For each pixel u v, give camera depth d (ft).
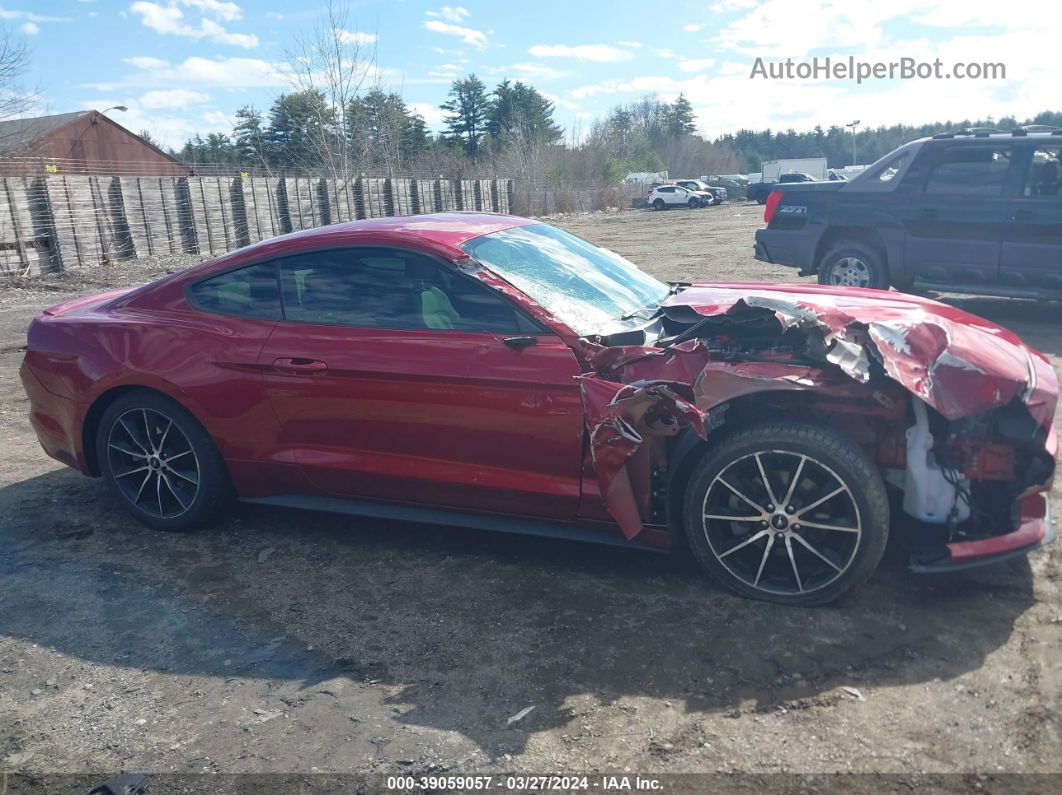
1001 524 10.71
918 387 9.87
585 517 11.50
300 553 13.16
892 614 10.52
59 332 14.26
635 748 8.37
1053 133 25.39
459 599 11.50
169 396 13.42
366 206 99.30
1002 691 8.91
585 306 12.14
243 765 8.42
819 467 10.28
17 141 84.74
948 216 26.73
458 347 11.53
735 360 10.81
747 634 10.25
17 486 16.33
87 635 11.01
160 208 71.31
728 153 340.59
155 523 14.10
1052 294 25.39
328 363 12.20
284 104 142.10
